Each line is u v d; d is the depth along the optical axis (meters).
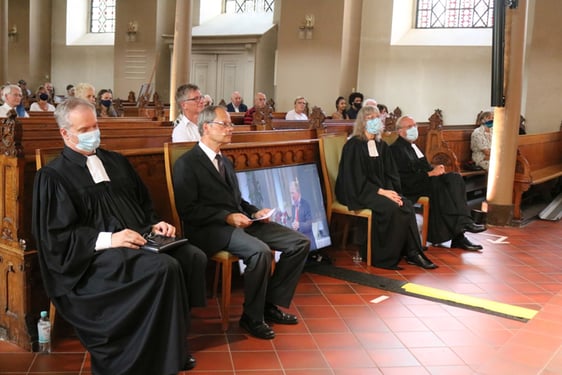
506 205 6.88
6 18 14.23
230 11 15.08
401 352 3.32
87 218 2.98
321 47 12.57
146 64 14.95
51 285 2.89
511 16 6.71
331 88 12.55
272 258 3.89
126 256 2.81
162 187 3.94
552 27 10.52
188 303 2.98
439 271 4.95
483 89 11.76
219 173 3.72
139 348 2.73
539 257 5.52
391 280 4.63
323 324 3.70
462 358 3.26
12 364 2.99
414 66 12.37
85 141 2.96
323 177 5.30
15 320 3.19
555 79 10.58
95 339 2.82
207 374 2.97
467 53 11.86
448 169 7.04
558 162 9.29
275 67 13.66
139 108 10.03
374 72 12.78
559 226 7.02
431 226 5.68
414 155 5.76
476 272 4.96
